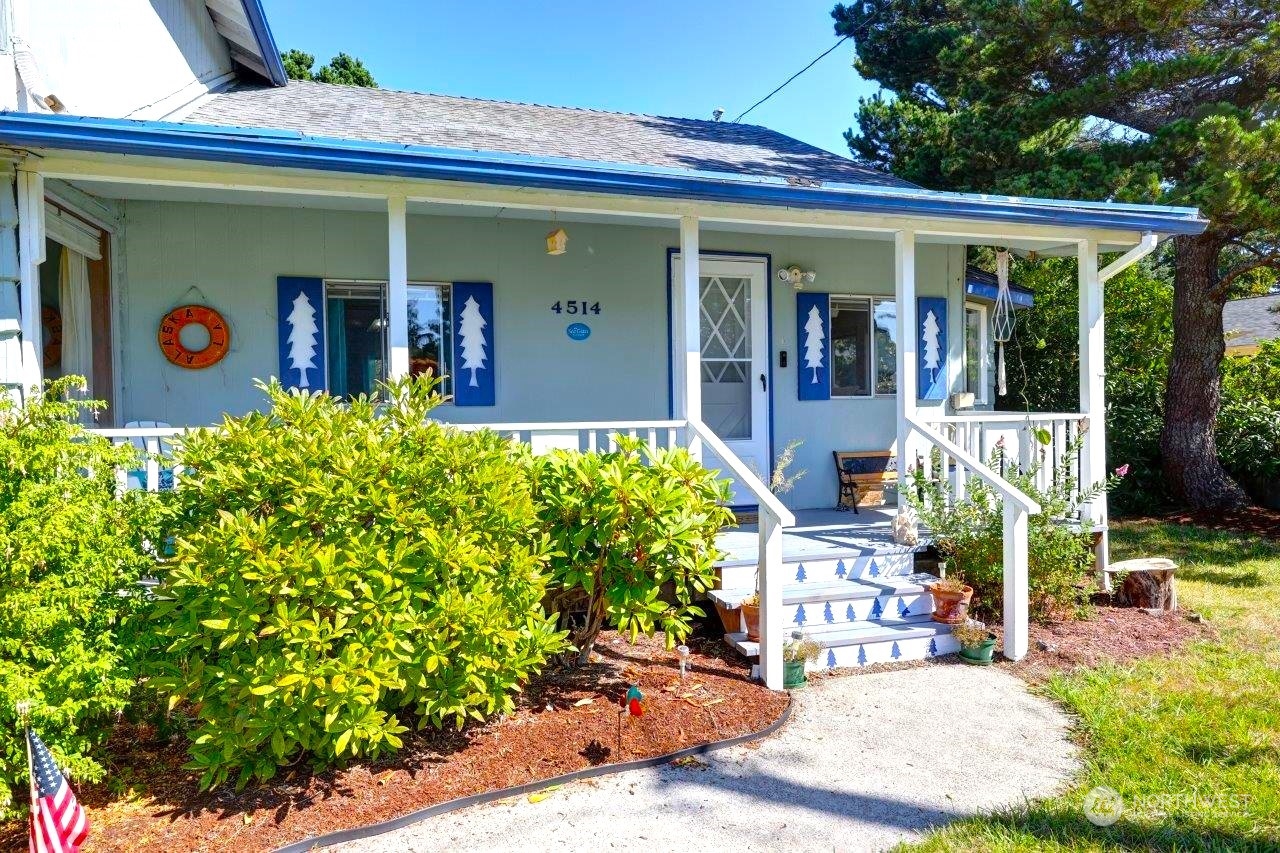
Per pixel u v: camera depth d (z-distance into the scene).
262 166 4.51
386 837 3.13
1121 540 9.41
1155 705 4.34
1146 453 11.90
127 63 6.00
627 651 5.04
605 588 4.31
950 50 11.82
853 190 5.57
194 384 6.15
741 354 7.71
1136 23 9.58
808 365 7.89
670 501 4.06
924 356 8.33
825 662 4.95
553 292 7.00
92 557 3.17
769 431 7.75
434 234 6.66
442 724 3.93
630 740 3.85
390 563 3.39
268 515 3.58
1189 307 11.11
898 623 5.33
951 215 5.93
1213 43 9.99
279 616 3.16
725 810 3.31
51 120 3.89
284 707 3.25
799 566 5.58
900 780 3.57
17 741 2.99
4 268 4.23
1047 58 10.59
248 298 6.25
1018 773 3.63
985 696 4.55
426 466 3.70
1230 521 10.40
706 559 4.27
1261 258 10.52
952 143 12.98
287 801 3.32
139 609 3.40
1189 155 9.41
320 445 3.60
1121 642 5.46
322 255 6.42
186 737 3.81
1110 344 13.66
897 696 4.54
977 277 9.41
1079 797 3.36
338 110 7.00
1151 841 3.01
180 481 3.58
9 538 2.93
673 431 5.65
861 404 8.15
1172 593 6.31
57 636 3.09
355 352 6.57
